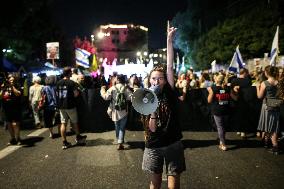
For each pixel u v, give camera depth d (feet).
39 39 122.11
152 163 13.50
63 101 28.32
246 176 20.84
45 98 32.86
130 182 20.15
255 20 105.40
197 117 35.40
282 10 104.32
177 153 13.43
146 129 13.46
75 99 29.01
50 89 33.12
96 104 36.17
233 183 19.69
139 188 19.17
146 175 21.30
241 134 32.35
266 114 25.55
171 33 14.29
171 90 13.69
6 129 35.50
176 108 13.65
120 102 27.48
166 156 13.38
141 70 82.17
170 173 13.43
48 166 23.67
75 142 31.07
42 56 134.21
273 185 19.27
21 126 40.96
